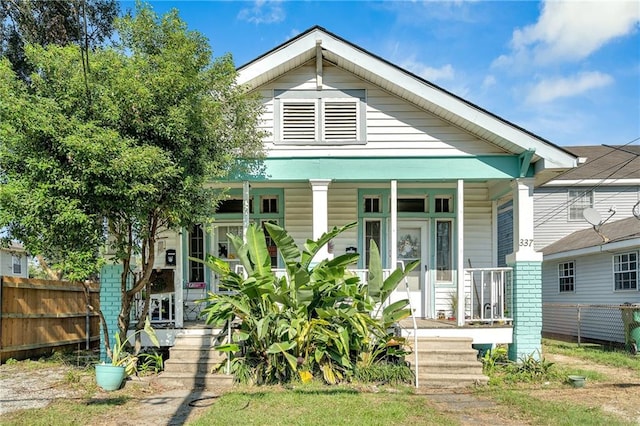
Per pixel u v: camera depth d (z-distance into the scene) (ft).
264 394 22.63
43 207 22.07
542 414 19.98
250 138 29.30
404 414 19.69
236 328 28.12
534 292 30.04
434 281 37.06
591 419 19.24
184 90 24.32
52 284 36.81
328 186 34.47
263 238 26.40
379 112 32.12
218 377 25.09
